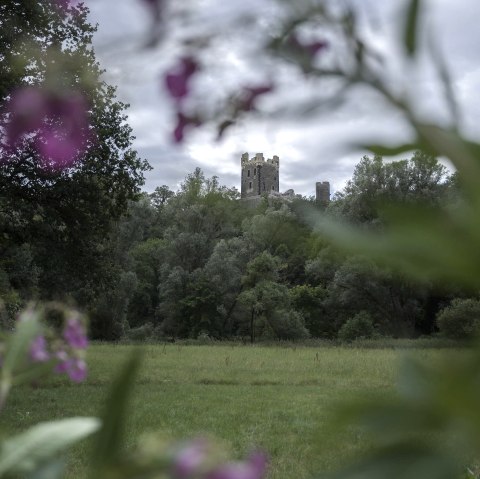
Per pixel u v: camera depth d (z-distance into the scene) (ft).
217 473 1.56
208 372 61.36
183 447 1.61
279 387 50.24
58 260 57.57
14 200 51.57
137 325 175.11
